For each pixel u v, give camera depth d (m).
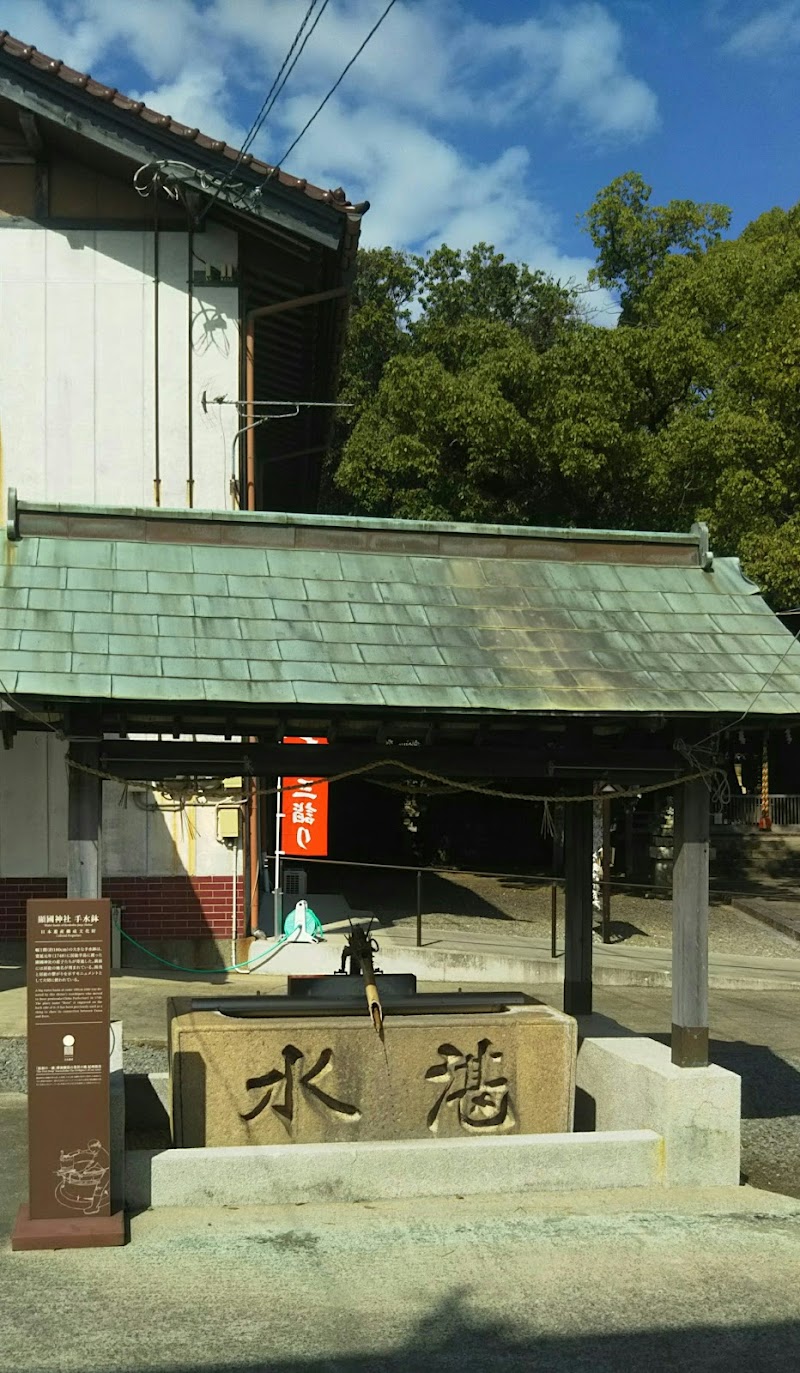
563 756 7.02
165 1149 7.04
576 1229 6.22
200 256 13.60
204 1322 5.12
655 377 20.84
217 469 13.48
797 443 19.27
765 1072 10.55
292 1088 6.89
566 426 20.02
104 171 13.52
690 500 20.77
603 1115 7.64
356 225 12.98
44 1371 4.68
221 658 6.31
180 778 6.73
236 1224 6.15
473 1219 6.30
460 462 22.06
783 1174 7.73
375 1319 5.20
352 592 6.96
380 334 31.08
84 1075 5.97
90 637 6.26
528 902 20.45
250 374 14.07
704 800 7.14
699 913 7.10
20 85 12.57
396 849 26.59
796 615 20.17
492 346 22.95
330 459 29.88
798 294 19.78
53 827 13.33
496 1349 4.98
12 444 13.34
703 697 6.68
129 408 13.47
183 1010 7.13
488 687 6.48
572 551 7.57
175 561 6.88
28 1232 5.81
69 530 6.90
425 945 14.70
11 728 7.14
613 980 14.33
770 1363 4.91
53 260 13.49
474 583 7.23
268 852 18.53
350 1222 6.21
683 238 27.48
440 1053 7.07
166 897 13.42
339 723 7.17
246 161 12.83
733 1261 5.90
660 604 7.38
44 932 5.97
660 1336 5.13
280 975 13.33
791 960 16.42
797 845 27.42
